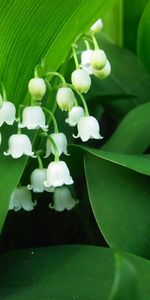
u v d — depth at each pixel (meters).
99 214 0.19
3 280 0.17
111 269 0.17
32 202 0.20
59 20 0.18
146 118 0.23
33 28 0.18
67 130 0.24
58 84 0.20
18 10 0.17
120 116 0.27
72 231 0.25
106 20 0.30
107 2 0.18
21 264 0.18
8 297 0.17
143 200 0.19
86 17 0.18
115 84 0.27
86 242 0.25
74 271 0.17
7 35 0.18
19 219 0.22
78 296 0.16
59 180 0.19
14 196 0.20
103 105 0.27
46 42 0.18
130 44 0.29
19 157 0.18
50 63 0.19
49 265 0.18
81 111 0.20
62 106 0.19
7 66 0.19
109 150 0.22
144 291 0.16
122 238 0.19
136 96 0.26
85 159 0.20
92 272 0.17
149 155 0.21
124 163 0.18
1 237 0.22
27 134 0.19
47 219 0.24
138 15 0.28
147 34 0.25
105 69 0.19
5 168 0.18
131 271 0.12
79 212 0.23
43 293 0.17
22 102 0.20
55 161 0.19
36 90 0.18
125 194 0.19
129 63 0.28
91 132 0.19
